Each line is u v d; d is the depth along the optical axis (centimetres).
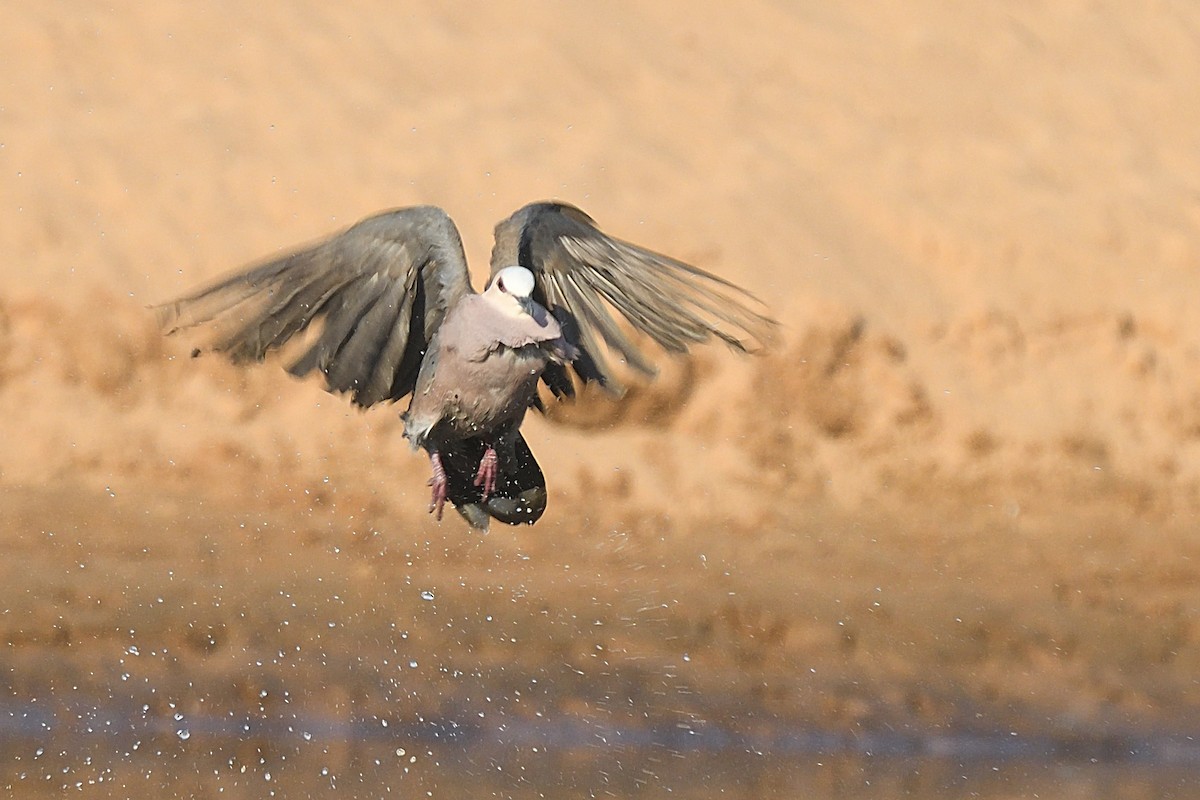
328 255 827
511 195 1878
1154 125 2208
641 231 1855
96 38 1995
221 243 1784
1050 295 1906
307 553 1510
